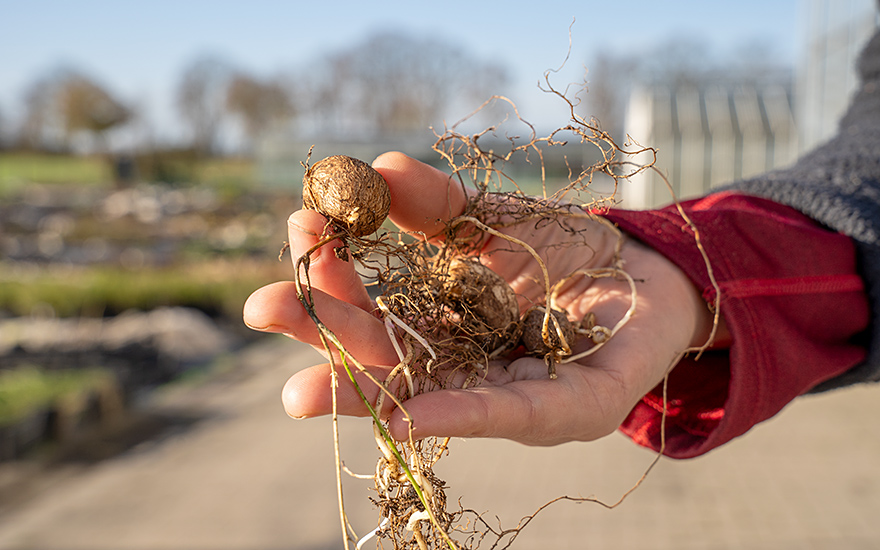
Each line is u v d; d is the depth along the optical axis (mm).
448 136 1150
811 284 1320
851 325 1393
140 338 11211
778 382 1223
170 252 22797
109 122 57938
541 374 1038
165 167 53250
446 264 1113
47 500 5566
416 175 1046
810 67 6949
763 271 1278
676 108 9148
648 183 8844
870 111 1728
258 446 6527
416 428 842
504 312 1089
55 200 39938
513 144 1184
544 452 5457
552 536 4137
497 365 1078
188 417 7812
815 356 1302
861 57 1824
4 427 6625
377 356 945
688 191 8883
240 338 12578
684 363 1316
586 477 4965
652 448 1295
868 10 5699
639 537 4133
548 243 1269
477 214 1156
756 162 8695
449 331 1091
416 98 46656
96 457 6637
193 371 10117
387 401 915
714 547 3975
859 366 1434
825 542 3975
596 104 25859
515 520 4344
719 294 1190
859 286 1405
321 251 923
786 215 1473
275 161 37906
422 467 1003
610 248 1302
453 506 4500
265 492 5367
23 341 10648
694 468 5043
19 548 4688
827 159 1608
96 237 26625
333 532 4594
